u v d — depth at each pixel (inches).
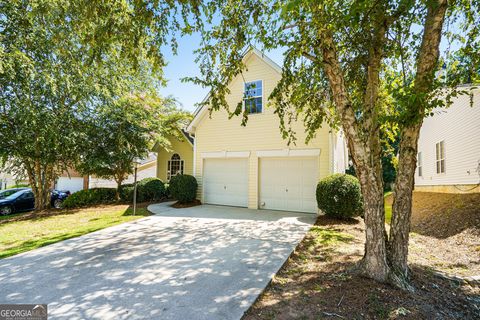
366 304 109.4
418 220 306.3
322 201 293.0
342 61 183.6
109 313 107.1
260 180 386.0
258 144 388.5
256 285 131.3
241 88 410.0
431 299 115.3
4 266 161.2
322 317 101.7
